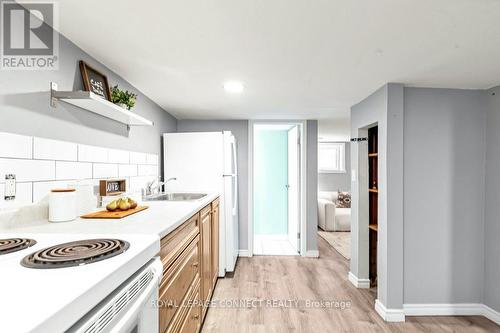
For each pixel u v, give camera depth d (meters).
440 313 2.42
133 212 1.62
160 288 1.18
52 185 1.40
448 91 2.48
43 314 0.49
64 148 1.49
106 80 1.88
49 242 0.98
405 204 2.44
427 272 2.44
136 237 1.05
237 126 4.06
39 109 1.32
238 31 1.48
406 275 2.43
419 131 2.46
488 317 2.39
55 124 1.42
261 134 5.27
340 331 2.14
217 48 1.69
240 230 4.05
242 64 1.94
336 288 2.93
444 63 1.92
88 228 1.22
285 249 4.43
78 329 0.56
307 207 4.06
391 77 2.21
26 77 1.25
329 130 5.15
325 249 4.44
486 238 2.44
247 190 4.05
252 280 3.13
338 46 1.67
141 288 0.85
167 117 3.53
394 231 2.33
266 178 5.27
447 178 2.46
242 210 4.05
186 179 3.22
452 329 2.20
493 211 2.39
